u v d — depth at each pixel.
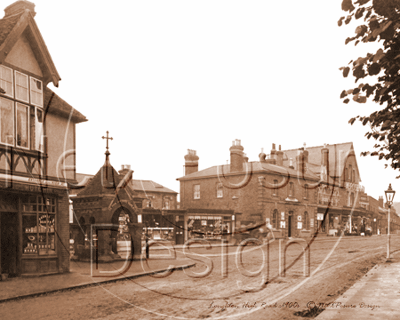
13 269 10.92
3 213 10.98
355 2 2.80
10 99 10.39
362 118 4.03
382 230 56.34
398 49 2.90
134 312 6.79
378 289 8.11
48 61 11.34
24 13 10.65
